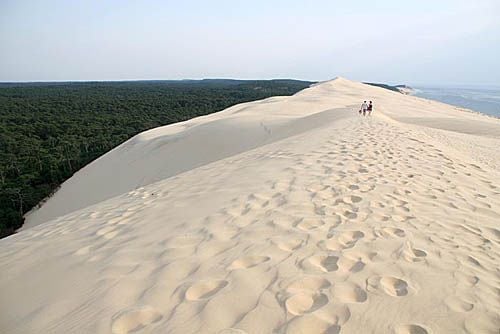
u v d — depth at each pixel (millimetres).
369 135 9539
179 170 19328
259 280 2574
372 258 2896
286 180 5375
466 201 4570
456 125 20969
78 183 24062
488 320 2145
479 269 2795
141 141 26516
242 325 2100
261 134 21312
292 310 2209
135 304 2436
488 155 11164
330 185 4973
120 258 3277
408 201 4410
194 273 2768
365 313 2172
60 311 2564
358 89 55781
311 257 2914
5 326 2572
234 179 6004
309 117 21844
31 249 4273
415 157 7035
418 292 2398
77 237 4359
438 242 3271
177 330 2104
